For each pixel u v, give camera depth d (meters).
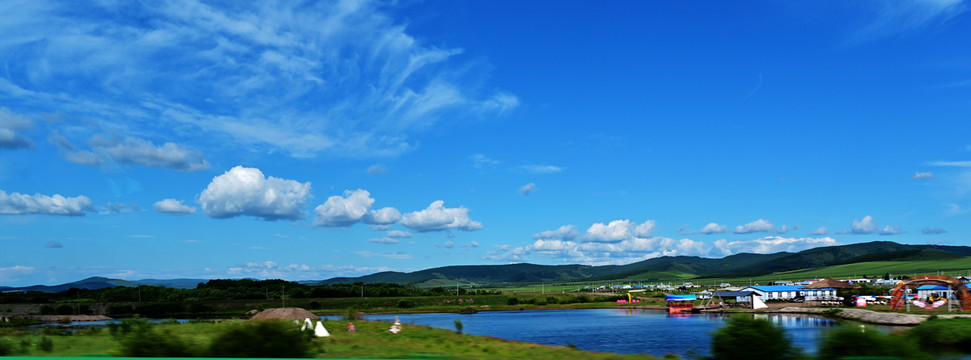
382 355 29.31
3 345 32.81
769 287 180.12
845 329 25.02
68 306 199.88
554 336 80.12
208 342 28.56
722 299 182.62
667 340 70.50
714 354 24.44
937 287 153.12
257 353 25.61
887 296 155.75
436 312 198.12
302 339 27.19
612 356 29.53
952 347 42.41
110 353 28.33
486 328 101.25
